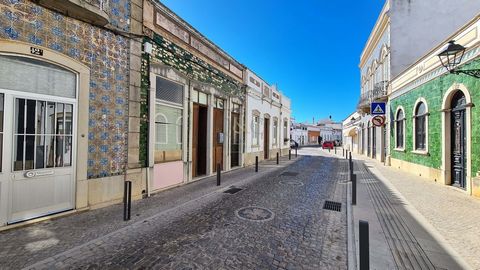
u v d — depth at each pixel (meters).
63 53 4.96
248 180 9.55
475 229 4.65
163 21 7.53
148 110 6.98
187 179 8.83
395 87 13.58
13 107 4.38
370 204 6.34
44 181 4.77
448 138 8.58
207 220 4.96
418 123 10.90
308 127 57.53
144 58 6.84
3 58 4.26
